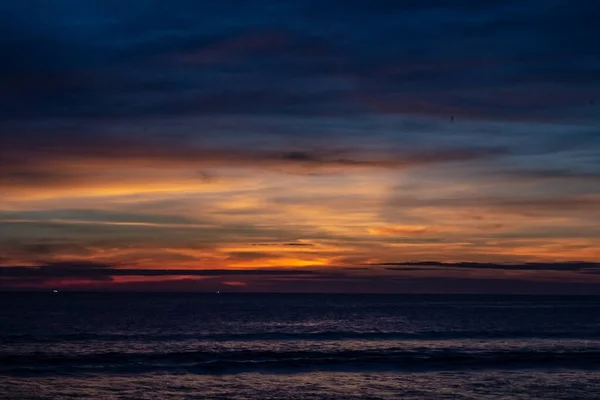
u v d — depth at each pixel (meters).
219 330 60.03
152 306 128.25
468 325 68.38
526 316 89.38
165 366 34.12
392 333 54.56
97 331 57.25
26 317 80.12
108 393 27.52
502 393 27.94
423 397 27.16
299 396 27.25
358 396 27.31
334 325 68.81
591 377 31.70
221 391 28.19
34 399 26.20
